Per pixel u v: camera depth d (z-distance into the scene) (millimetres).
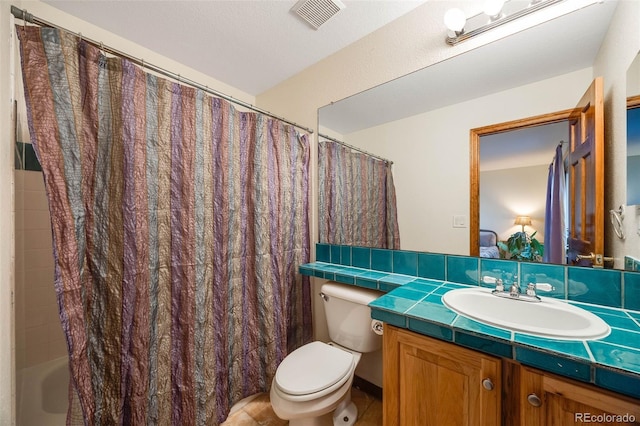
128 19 1446
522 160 1136
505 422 750
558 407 662
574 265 1010
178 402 1230
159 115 1172
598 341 688
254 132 1576
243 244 1535
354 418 1427
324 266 1735
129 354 1064
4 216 816
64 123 912
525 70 1129
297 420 1255
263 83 2162
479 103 1243
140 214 1098
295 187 1815
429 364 882
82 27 1452
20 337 1464
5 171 828
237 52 1755
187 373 1250
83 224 963
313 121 1924
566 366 628
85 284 976
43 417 1399
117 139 1040
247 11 1396
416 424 913
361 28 1549
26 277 1502
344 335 1495
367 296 1420
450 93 1324
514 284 1065
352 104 1689
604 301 936
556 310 924
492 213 1212
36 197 1528
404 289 1174
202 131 1322
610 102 946
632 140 850
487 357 764
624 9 903
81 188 954
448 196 1339
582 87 1010
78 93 949
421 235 1432
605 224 953
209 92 1374
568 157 1037
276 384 1213
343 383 1216
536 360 667
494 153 1206
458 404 824
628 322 799
